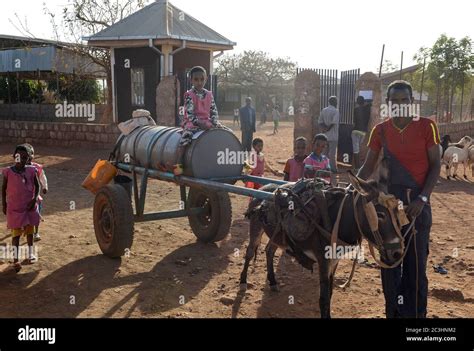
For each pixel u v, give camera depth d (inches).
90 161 649.0
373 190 161.0
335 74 690.8
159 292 241.3
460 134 997.2
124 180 311.0
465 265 280.4
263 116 1785.2
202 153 267.9
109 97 899.4
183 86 709.3
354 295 240.5
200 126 273.6
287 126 1684.3
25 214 269.3
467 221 380.5
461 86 1051.9
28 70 998.4
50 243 312.0
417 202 167.2
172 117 685.3
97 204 289.7
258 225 237.6
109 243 280.5
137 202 296.8
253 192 216.8
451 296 237.8
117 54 791.1
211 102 280.7
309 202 188.2
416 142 170.6
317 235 185.9
